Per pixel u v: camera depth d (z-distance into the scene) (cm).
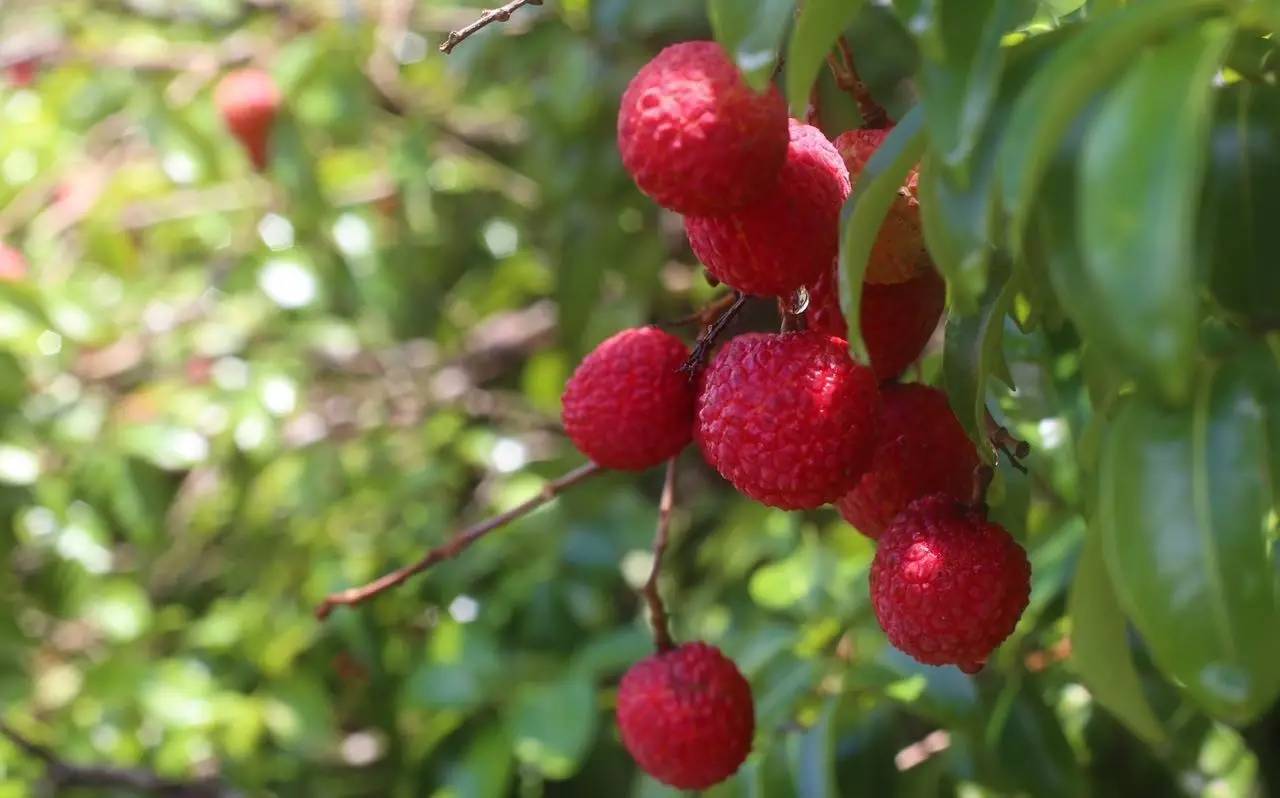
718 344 50
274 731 96
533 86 103
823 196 43
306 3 106
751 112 41
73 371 101
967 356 43
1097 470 42
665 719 49
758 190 42
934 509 45
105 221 109
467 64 98
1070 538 60
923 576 44
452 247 125
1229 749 60
